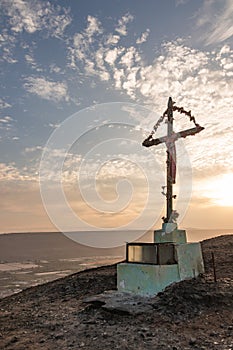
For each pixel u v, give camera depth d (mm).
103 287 12438
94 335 7355
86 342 6996
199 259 10797
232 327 7340
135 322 7918
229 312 8133
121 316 8383
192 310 8406
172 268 9922
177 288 9414
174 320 7922
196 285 9555
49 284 15164
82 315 8945
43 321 8789
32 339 7391
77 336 7398
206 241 22609
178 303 8727
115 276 13883
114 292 10180
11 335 7770
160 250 9922
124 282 10227
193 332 7234
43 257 62500
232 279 10258
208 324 7605
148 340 6898
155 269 9609
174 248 10188
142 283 9789
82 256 65062
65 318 8875
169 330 7379
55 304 10891
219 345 6527
